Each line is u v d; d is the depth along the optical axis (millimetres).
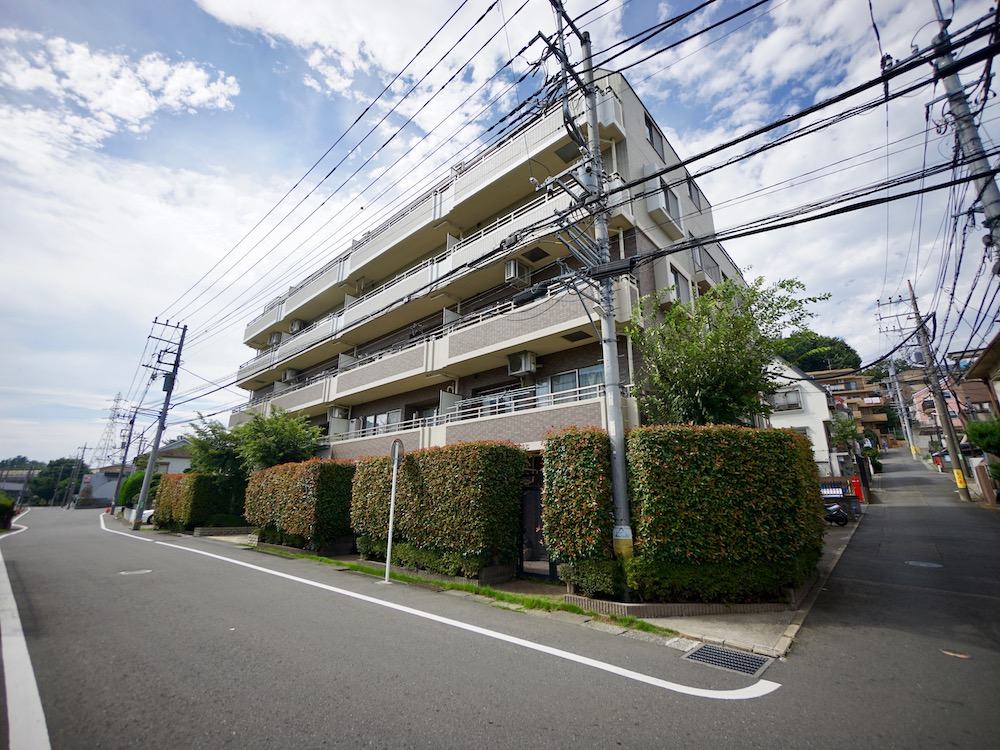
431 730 3443
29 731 3307
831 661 5074
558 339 12492
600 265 8438
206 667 4547
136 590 7984
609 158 13805
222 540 17203
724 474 7207
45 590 7918
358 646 5242
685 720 3703
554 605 7340
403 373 16609
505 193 15891
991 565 10016
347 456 17875
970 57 4730
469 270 14891
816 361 52531
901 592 8086
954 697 4168
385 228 21656
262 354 30219
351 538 13477
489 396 14852
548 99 8766
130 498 35781
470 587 8578
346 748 3172
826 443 26562
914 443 46281
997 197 8016
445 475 9688
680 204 16500
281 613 6594
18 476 75750
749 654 5309
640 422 10336
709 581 6906
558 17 7523
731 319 9336
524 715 3719
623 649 5434
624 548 7328
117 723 3447
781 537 7066
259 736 3295
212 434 21125
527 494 10445
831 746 3354
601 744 3314
